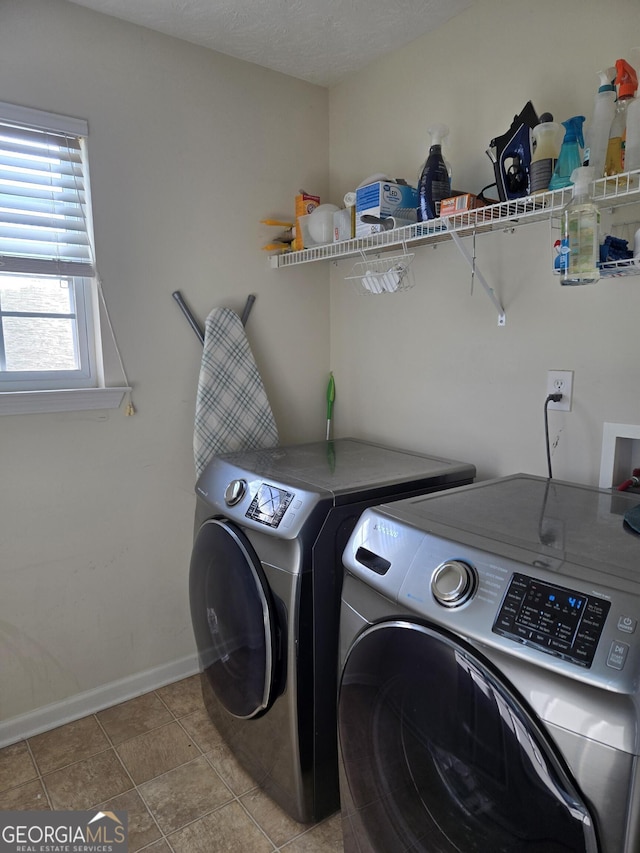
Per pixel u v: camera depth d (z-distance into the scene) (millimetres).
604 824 731
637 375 1354
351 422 2277
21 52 1588
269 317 2168
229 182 2016
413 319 1952
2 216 1604
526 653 809
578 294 1455
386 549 1090
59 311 1793
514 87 1559
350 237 1811
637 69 1263
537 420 1587
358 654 1099
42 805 1516
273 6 1657
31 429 1714
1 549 1700
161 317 1919
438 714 943
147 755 1701
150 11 1693
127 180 1802
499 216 1408
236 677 1547
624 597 767
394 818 1076
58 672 1839
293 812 1454
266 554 1403
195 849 1388
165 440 1974
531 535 1021
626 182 1150
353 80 2105
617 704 722
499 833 870
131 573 1953
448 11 1680
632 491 1368
